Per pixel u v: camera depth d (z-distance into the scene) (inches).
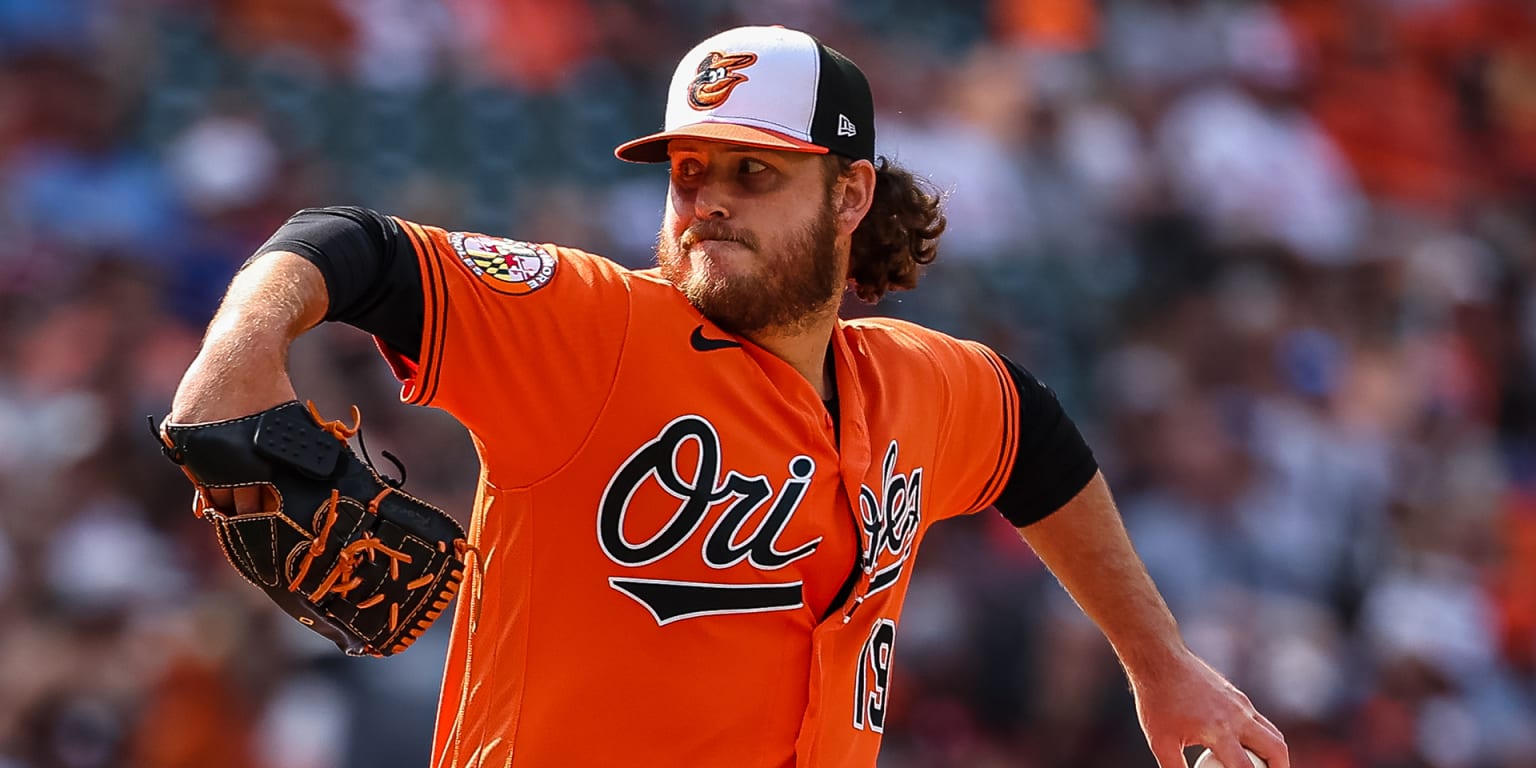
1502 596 1528.1
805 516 395.5
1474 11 2134.6
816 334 414.9
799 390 402.0
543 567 378.0
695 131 397.4
